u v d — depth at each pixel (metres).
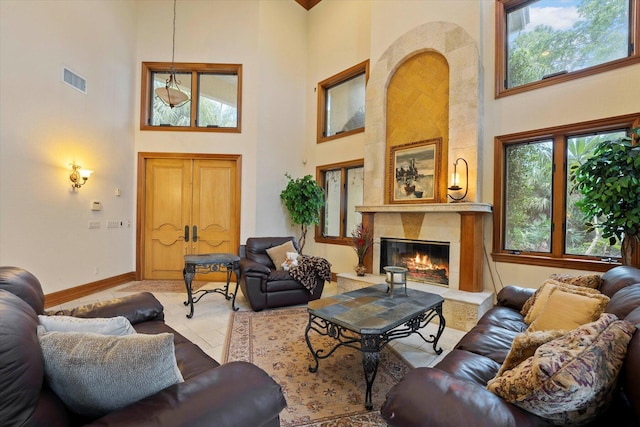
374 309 2.27
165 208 5.37
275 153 5.72
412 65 4.32
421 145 4.19
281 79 5.82
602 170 2.53
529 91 3.43
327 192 5.94
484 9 3.76
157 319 2.11
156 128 5.32
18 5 3.28
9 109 3.21
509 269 3.56
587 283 2.13
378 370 2.34
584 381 0.84
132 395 0.94
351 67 5.37
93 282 4.39
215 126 5.54
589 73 3.06
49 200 3.68
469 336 1.95
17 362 0.75
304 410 1.84
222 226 5.45
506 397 0.98
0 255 3.15
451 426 0.88
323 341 2.86
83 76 4.15
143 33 5.32
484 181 3.75
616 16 3.02
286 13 5.89
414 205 3.92
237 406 0.96
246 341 2.85
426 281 4.14
